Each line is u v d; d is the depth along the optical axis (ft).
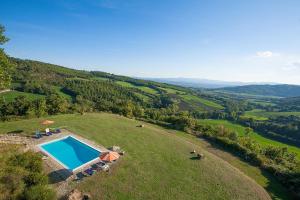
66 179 92.84
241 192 97.71
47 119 171.94
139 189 91.40
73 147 125.59
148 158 117.91
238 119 473.67
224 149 150.20
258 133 382.22
